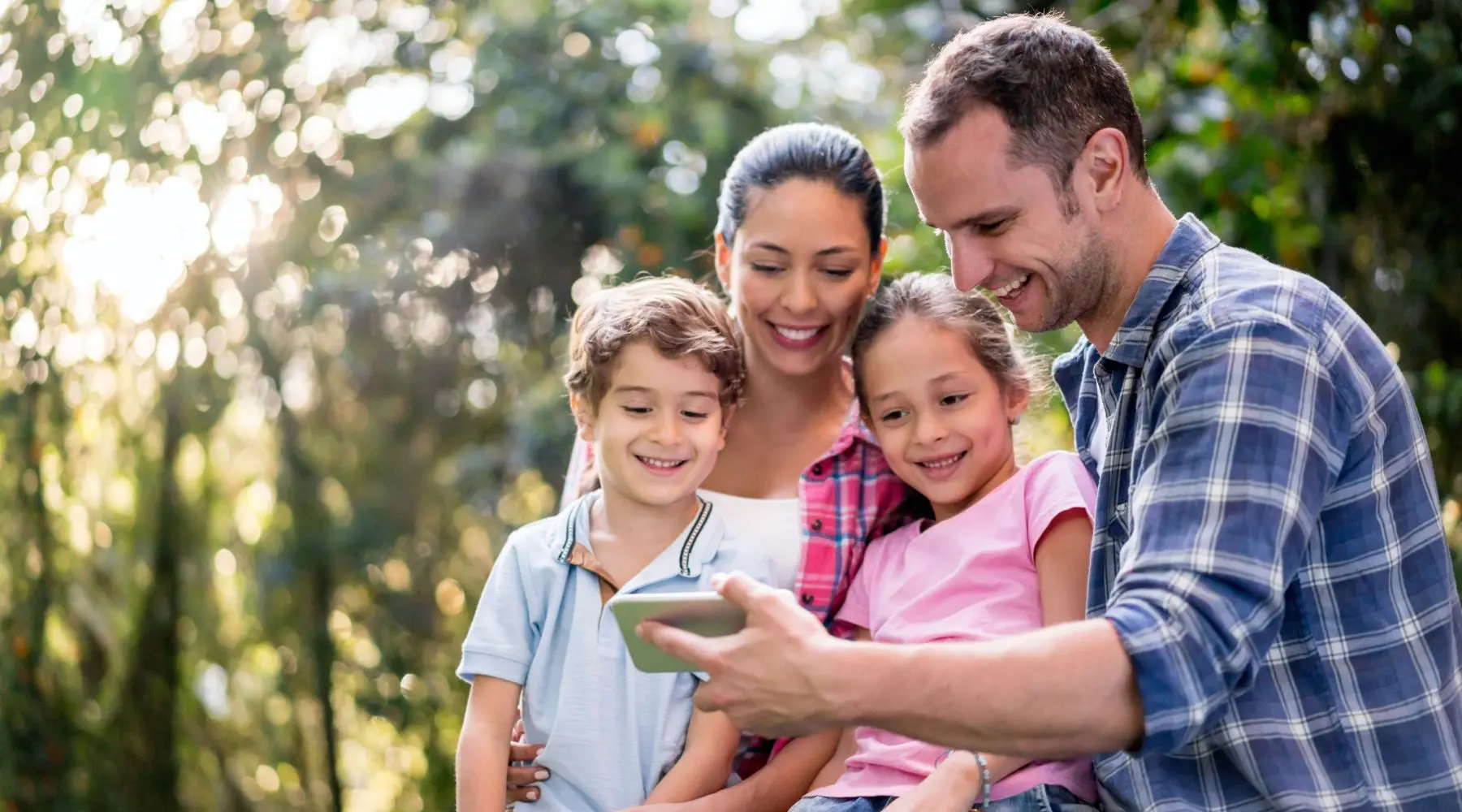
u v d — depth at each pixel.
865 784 1.99
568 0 5.75
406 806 6.22
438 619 6.05
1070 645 1.47
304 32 5.09
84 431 4.73
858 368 2.21
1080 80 1.76
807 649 1.48
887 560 2.21
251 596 5.53
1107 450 1.82
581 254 5.85
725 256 2.52
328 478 5.90
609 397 2.17
